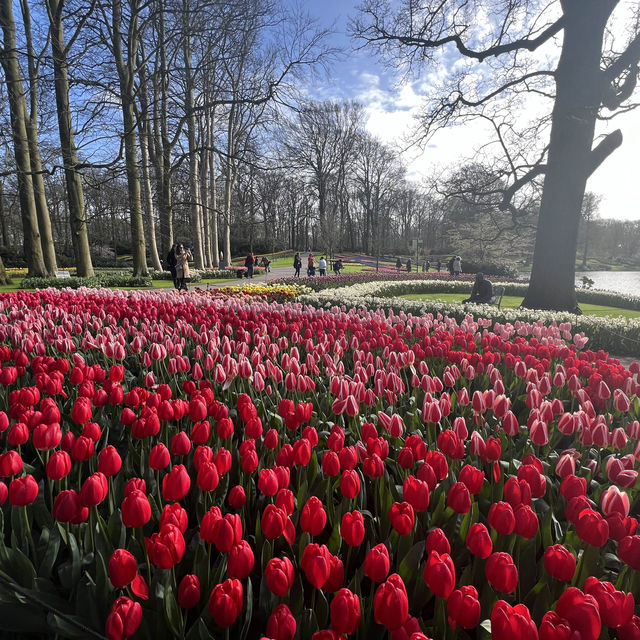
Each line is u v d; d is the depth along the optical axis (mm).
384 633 1461
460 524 1941
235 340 5359
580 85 12430
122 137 17000
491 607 1535
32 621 1490
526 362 4414
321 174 60656
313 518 1583
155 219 26719
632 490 2432
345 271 44000
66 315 5855
